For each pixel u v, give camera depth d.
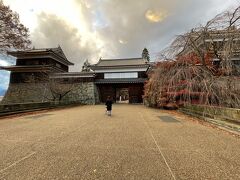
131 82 25.69
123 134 5.64
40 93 26.33
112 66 27.30
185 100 10.27
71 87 23.94
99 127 6.84
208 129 6.48
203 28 9.23
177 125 7.31
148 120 8.77
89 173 2.80
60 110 14.88
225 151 3.96
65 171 2.88
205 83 8.26
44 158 3.49
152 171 2.89
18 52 26.64
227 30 8.05
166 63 11.97
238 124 5.80
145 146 4.32
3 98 27.75
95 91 26.16
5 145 4.39
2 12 12.42
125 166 3.10
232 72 7.81
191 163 3.25
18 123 7.90
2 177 2.67
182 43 10.19
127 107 18.66
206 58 9.45
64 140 4.88
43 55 27.81
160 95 14.20
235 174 2.79
